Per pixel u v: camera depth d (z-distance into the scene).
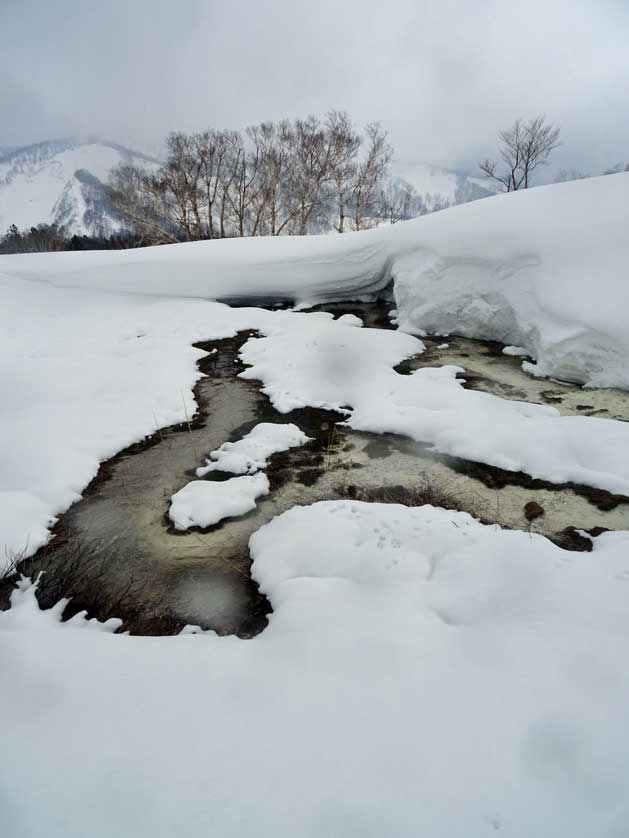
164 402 6.63
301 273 10.83
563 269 7.11
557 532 4.03
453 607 2.74
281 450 5.52
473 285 8.31
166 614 3.35
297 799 1.71
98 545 4.11
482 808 1.66
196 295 11.15
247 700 2.18
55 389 6.73
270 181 23.42
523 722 1.96
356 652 2.41
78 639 2.69
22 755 1.92
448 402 6.14
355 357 7.86
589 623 2.48
